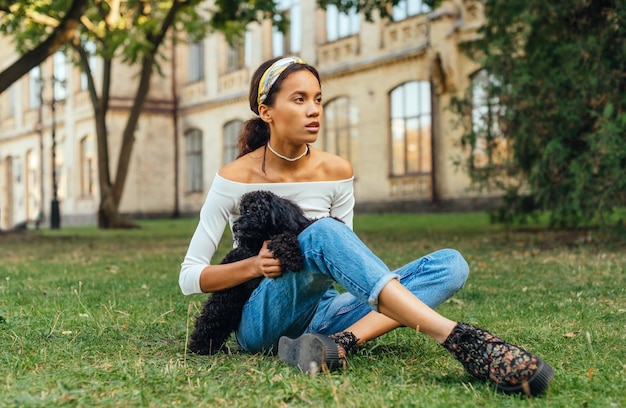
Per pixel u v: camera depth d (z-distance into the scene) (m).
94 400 2.03
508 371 2.04
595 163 7.66
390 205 21.72
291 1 25.47
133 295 4.74
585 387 2.14
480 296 4.46
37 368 2.48
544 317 3.58
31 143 37.75
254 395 2.07
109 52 16.73
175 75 31.50
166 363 2.51
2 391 2.13
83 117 31.81
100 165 19.17
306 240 2.29
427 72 20.36
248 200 2.32
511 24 9.32
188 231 16.41
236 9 12.89
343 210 2.72
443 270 2.47
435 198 20.22
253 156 2.62
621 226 7.93
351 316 2.60
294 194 2.59
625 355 2.63
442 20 19.36
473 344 2.13
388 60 21.47
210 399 2.03
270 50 26.56
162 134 31.20
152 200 30.86
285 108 2.46
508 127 9.51
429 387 2.16
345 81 23.23
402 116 21.56
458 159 11.19
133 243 11.70
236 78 28.36
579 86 7.99
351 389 2.11
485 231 11.50
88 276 6.18
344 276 2.25
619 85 7.81
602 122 7.33
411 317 2.20
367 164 22.58
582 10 8.07
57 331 3.22
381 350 2.76
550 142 8.24
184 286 2.54
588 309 3.80
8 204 40.62
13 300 4.49
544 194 8.73
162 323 3.49
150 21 16.17
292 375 2.31
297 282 2.38
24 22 16.75
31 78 37.97
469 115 10.51
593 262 6.14
